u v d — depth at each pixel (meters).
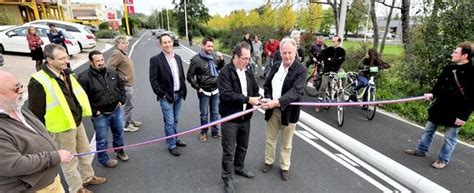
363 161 4.35
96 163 4.12
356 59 10.69
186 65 14.10
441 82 4.02
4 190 1.98
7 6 24.44
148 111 6.62
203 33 48.47
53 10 33.38
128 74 5.06
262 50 12.73
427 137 4.39
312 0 16.67
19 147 1.98
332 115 6.56
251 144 4.90
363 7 15.78
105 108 3.69
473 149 4.81
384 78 8.53
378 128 5.77
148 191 3.52
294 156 4.49
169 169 4.04
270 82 3.68
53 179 2.23
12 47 14.21
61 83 2.96
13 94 1.95
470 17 6.85
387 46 23.25
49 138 2.26
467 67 3.70
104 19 60.06
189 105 7.19
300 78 3.43
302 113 6.54
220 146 4.80
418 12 8.12
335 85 6.93
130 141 4.97
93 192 3.45
